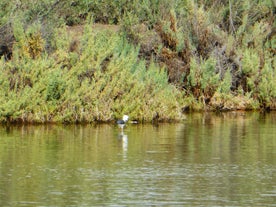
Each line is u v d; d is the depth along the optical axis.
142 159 38.44
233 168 36.47
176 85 64.12
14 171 35.31
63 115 51.69
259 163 37.78
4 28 60.28
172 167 36.59
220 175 34.91
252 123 54.09
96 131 48.28
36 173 34.94
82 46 56.72
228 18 73.25
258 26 69.94
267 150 41.53
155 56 65.56
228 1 74.75
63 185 32.75
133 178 34.12
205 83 63.50
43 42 57.09
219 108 63.56
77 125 51.31
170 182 33.41
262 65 67.38
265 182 33.56
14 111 50.69
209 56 66.25
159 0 70.56
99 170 35.69
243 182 33.53
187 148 41.94
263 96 64.50
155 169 36.03
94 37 59.31
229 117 58.28
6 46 59.81
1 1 63.28
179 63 64.94
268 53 69.06
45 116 51.62
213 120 55.88
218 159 38.75
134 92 53.69
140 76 55.91
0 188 32.19
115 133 47.50
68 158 38.50
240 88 65.12
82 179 33.81
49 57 55.50
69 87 52.16
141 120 53.31
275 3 73.56
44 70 52.81
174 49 65.94
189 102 63.44
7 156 38.88
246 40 69.25
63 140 44.22
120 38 64.56
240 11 73.81
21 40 57.03
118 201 30.33
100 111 52.59
